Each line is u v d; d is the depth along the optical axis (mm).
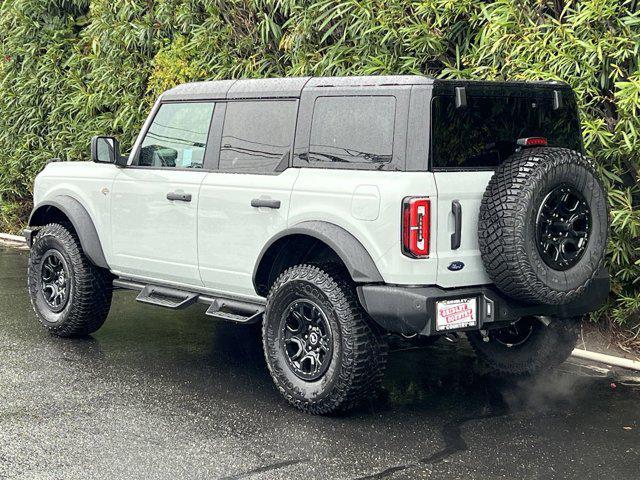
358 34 7945
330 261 5570
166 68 9586
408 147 5047
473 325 5145
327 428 5141
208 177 6039
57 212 7320
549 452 4773
